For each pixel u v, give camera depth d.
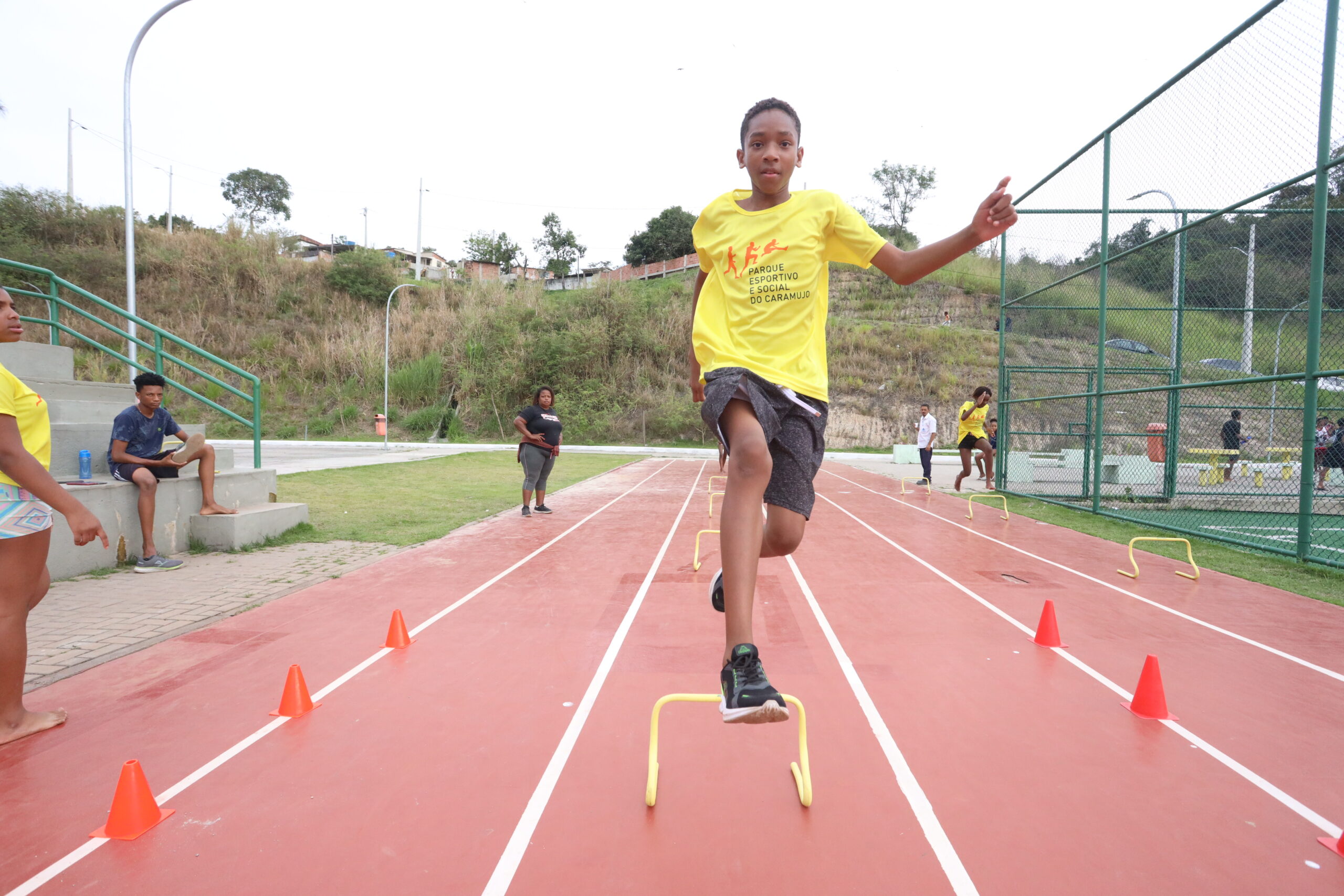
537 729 3.02
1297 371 13.17
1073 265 11.23
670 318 36.38
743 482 1.84
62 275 34.19
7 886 2.00
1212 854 2.16
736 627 1.79
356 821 2.32
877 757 2.78
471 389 34.41
